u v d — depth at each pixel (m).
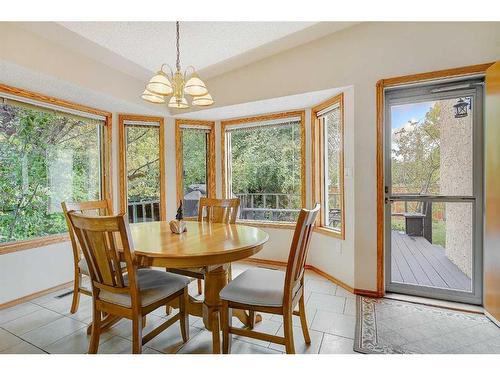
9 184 2.45
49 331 1.89
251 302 1.48
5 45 1.90
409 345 1.70
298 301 1.70
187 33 2.25
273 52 2.78
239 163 3.78
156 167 3.57
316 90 2.62
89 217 1.36
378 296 2.41
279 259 3.39
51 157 2.78
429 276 2.45
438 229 2.44
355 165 2.47
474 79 2.18
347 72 2.48
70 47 2.34
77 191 3.03
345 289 2.61
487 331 1.86
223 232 1.98
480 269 2.23
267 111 3.39
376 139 2.39
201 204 2.68
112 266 1.45
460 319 2.03
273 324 2.00
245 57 2.82
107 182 3.26
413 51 2.24
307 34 2.50
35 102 2.57
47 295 2.53
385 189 2.48
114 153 3.35
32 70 2.07
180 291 1.71
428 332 1.85
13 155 2.48
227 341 1.56
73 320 2.05
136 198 3.51
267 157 3.59
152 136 3.56
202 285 2.71
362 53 2.41
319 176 3.19
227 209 2.56
